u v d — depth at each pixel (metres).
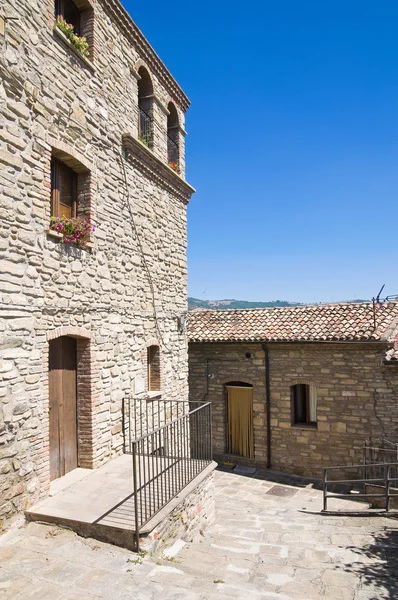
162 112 11.06
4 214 5.73
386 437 11.70
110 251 8.40
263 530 7.82
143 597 4.21
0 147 5.70
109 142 8.49
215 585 4.64
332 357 12.47
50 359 7.05
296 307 14.73
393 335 11.69
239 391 14.02
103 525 5.37
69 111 7.22
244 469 13.31
